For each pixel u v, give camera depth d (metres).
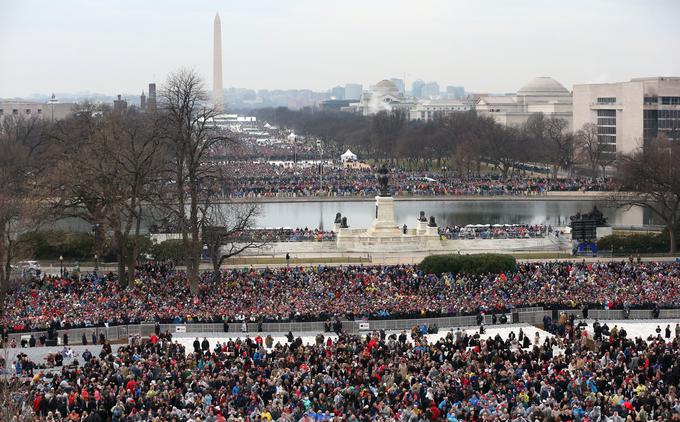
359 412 129.12
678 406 130.00
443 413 129.38
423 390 137.00
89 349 181.62
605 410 133.50
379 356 161.62
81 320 196.38
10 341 189.38
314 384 141.00
